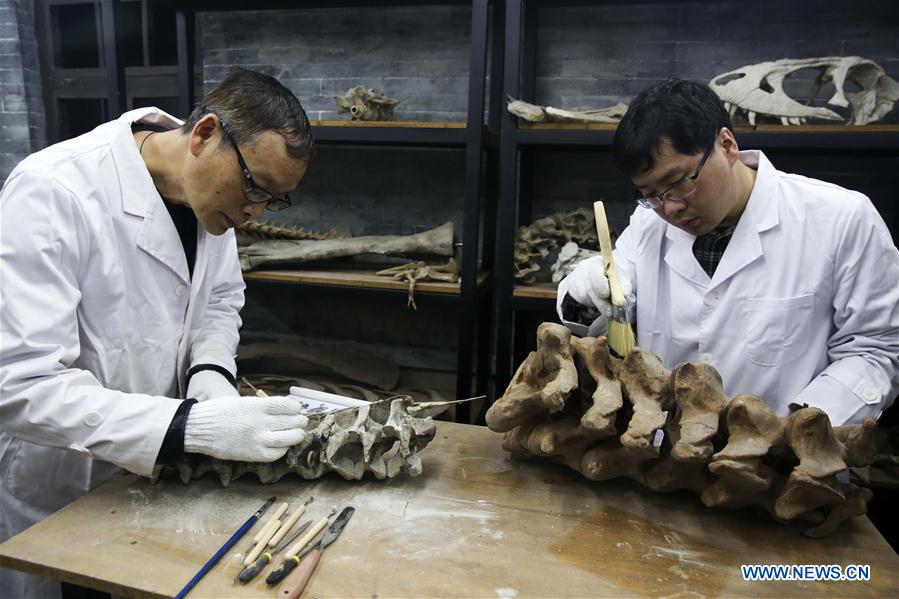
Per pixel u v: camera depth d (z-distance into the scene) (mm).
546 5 2547
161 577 896
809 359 1338
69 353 1099
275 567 928
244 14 2900
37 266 1073
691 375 1081
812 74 2404
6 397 1031
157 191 1250
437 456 1310
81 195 1145
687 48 2525
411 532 1021
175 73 3086
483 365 2799
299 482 1184
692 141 1094
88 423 1054
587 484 1197
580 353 1170
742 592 895
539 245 2426
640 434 1007
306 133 1133
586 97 2641
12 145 3273
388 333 3002
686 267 1402
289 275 2439
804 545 1016
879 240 1245
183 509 1077
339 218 2990
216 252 1531
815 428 981
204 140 1118
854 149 2035
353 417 1237
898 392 1295
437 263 2604
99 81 3219
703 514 1102
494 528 1039
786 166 2469
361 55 2832
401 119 2832
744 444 996
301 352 2816
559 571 930
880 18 2344
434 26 2746
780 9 2420
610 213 2705
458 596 868
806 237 1293
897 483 1975
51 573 915
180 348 1388
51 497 1357
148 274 1259
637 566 947
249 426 1092
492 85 2658
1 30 3154
